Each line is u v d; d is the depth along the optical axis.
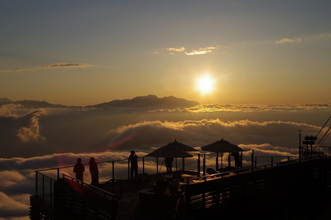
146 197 13.27
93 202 11.50
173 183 13.72
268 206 15.78
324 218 16.88
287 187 17.12
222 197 13.63
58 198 14.00
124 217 12.00
